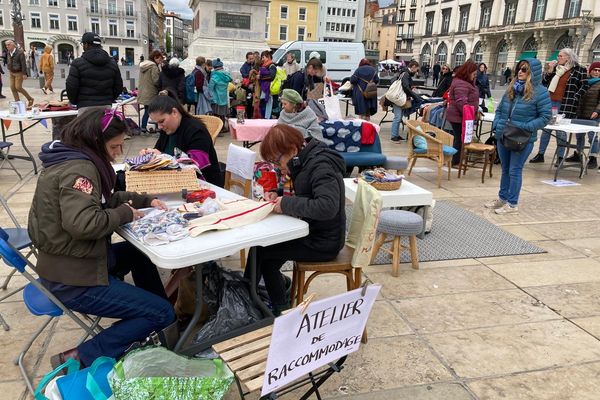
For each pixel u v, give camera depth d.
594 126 6.82
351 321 1.78
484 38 54.22
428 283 3.60
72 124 2.07
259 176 3.26
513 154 5.14
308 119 5.37
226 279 2.61
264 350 1.93
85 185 1.97
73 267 2.04
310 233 2.62
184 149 3.39
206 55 15.05
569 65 7.50
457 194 6.08
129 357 1.87
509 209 5.32
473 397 2.38
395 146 9.33
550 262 4.05
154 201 2.56
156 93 9.16
